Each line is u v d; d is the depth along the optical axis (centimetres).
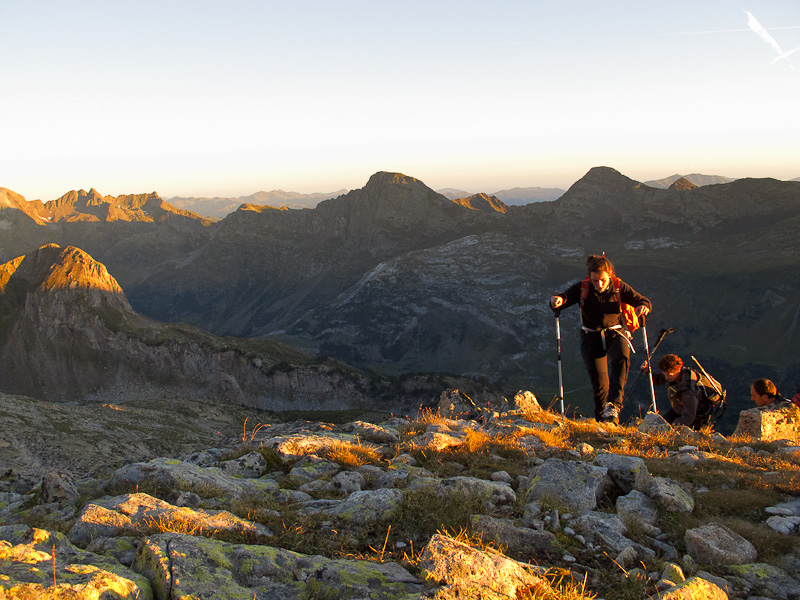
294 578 479
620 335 1062
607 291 1044
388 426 1186
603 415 1072
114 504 639
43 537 527
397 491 676
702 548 548
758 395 1184
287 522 614
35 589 375
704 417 1148
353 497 669
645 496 670
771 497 677
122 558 512
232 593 431
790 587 490
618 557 530
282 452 899
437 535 489
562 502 646
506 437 977
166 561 465
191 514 603
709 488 727
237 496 718
